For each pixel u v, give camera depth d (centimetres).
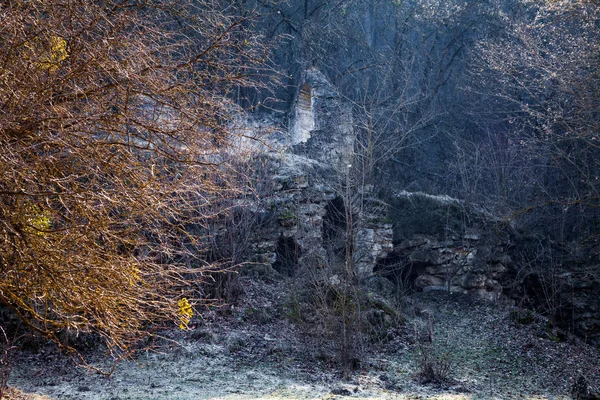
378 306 1402
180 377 1019
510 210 1720
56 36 493
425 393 1034
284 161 1534
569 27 1723
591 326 1569
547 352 1374
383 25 2988
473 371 1231
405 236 1706
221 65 568
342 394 978
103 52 483
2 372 761
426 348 1213
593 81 1462
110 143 482
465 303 1620
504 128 2422
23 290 482
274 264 1580
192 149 529
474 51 2436
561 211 1873
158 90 509
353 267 1354
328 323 1193
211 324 1248
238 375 1053
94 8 514
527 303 1706
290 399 918
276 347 1194
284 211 1515
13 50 465
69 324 489
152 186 514
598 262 1656
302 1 2655
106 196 456
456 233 1698
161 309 554
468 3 2591
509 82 2081
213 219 1268
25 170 447
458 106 2594
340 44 2727
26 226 460
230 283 1329
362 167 1625
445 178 2355
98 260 481
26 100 456
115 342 523
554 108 1755
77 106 486
